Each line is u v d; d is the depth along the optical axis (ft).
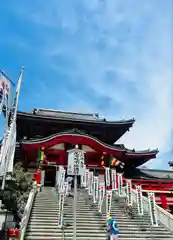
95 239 50.96
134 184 102.63
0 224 49.90
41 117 119.34
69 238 50.55
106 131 131.13
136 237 55.52
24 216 53.93
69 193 83.25
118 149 113.19
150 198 64.80
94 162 114.73
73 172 38.04
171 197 103.24
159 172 136.15
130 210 71.87
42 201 71.97
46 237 49.83
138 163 131.13
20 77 58.34
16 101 55.31
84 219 61.26
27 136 126.41
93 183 75.56
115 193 89.56
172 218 64.54
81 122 123.95
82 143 109.81
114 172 86.43
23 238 47.26
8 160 47.55
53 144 107.24
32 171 110.83
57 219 59.36
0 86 49.73
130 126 129.49
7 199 56.49
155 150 121.19
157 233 59.72
